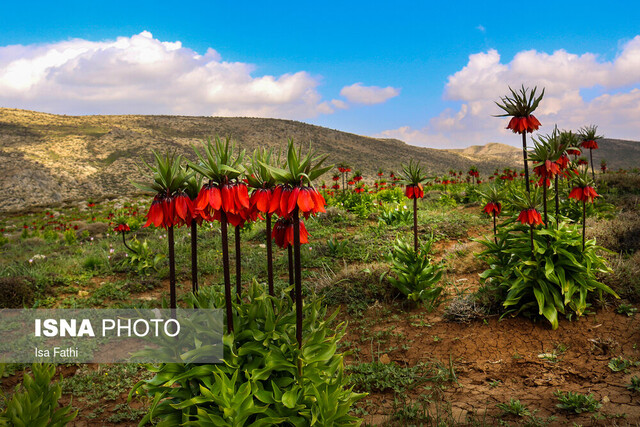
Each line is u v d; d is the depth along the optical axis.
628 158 109.75
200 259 9.79
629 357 4.26
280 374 2.87
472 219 11.16
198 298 2.94
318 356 2.78
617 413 3.40
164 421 2.76
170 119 123.19
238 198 2.48
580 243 5.14
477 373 4.38
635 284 5.46
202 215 2.63
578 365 4.27
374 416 3.77
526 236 5.34
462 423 3.53
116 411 4.27
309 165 2.52
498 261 5.74
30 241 17.28
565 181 9.73
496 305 5.50
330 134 123.75
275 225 2.91
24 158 79.44
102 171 79.69
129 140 98.69
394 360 4.82
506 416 3.58
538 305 5.09
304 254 9.12
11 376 4.98
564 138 6.85
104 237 16.09
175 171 2.59
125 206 32.47
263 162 2.64
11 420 2.59
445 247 9.08
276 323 2.86
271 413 2.69
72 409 4.35
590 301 5.39
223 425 2.53
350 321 5.93
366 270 6.79
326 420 2.71
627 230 7.41
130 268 9.27
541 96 4.82
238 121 124.56
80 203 40.59
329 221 12.46
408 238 9.50
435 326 5.45
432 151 136.00
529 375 4.21
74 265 9.80
